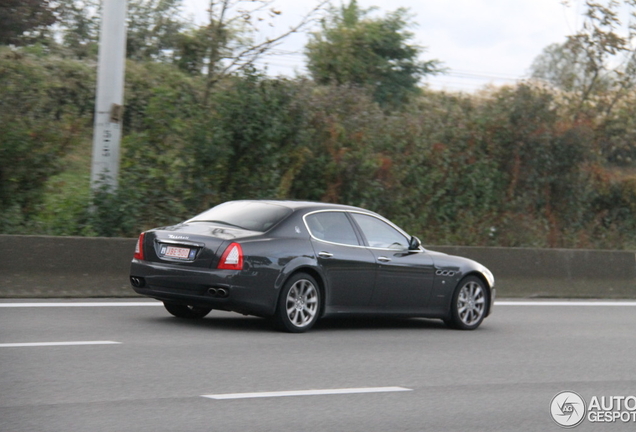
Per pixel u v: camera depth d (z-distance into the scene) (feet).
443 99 117.29
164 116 82.02
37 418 29.58
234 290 49.29
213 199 84.74
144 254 52.26
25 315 54.13
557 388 40.42
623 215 122.01
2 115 75.46
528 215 109.70
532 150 109.91
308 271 52.85
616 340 58.59
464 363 46.16
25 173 74.84
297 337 51.21
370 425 31.42
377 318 64.13
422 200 102.73
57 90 106.93
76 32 129.08
